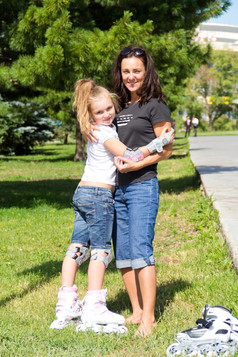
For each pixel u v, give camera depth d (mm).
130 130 3488
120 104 3615
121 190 3541
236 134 46156
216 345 2873
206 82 71500
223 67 71312
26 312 4035
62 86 11133
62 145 47719
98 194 3508
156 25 11719
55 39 9461
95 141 3514
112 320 3447
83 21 11742
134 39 10227
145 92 3479
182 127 71875
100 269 3521
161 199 10570
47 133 34344
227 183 9812
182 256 5637
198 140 32750
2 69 10086
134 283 3699
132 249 3418
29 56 10133
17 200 12203
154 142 3381
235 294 3854
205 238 6312
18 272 5516
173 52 11211
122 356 2963
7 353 3049
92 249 3582
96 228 3529
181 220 8023
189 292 4160
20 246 6973
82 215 3666
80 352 3004
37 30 9930
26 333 3430
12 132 31656
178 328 3395
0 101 26078
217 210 6820
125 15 10141
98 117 3502
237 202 7391
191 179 13695
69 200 12102
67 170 21328
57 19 9508
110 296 4359
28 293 4652
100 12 12047
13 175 19859
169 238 6934
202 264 5109
